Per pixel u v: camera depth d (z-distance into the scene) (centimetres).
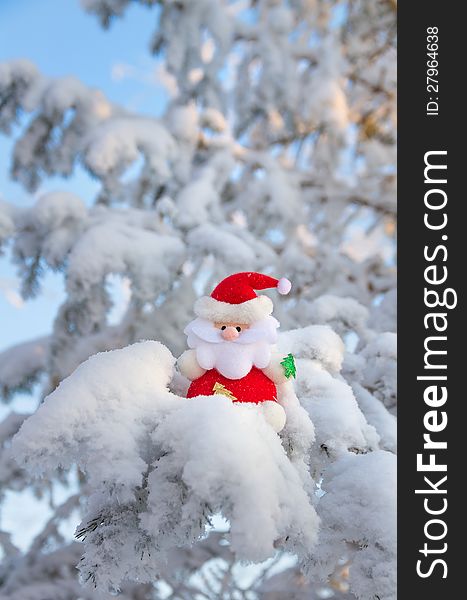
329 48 548
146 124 463
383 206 574
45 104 473
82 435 130
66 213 392
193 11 524
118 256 367
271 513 115
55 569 409
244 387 146
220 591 374
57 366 426
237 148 536
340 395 190
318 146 568
